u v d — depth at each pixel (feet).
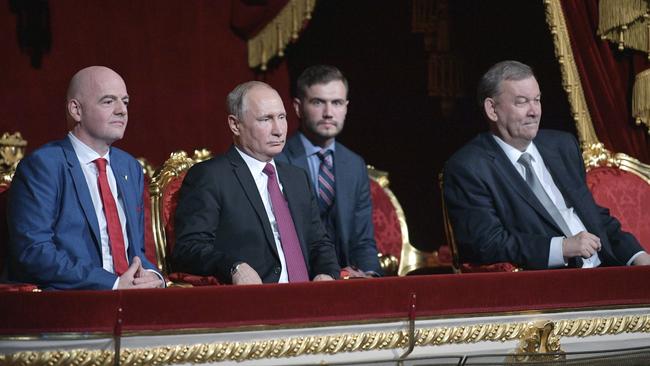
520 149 51.78
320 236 48.34
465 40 68.39
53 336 36.35
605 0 58.44
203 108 64.64
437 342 40.57
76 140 44.78
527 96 50.72
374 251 54.85
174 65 63.87
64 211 43.24
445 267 61.62
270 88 47.57
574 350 43.27
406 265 59.67
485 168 50.85
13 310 36.35
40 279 41.57
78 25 61.36
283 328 38.32
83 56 61.46
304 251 47.03
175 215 46.88
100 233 44.01
